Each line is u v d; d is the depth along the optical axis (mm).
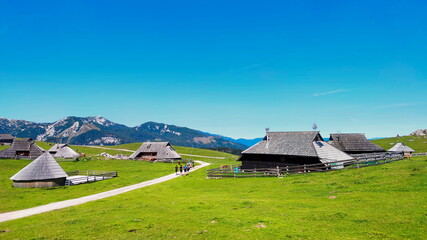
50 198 37344
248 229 15570
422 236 12297
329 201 21875
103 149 161625
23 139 104188
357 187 25906
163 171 69438
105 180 55281
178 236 14883
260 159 53000
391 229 13648
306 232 14336
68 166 79625
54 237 15984
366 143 71250
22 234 17359
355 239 12734
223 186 38438
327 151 49438
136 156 114500
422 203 17844
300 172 42469
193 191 36031
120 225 17969
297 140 51031
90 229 17297
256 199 25625
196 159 124125
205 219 18547
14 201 35156
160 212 21953
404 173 28297
